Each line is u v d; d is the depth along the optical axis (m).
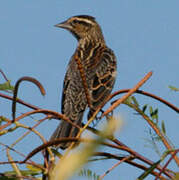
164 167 4.54
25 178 4.66
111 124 2.59
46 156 4.87
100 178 4.04
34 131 4.90
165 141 5.54
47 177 4.39
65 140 4.21
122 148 5.03
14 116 4.79
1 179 4.84
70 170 2.51
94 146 2.56
